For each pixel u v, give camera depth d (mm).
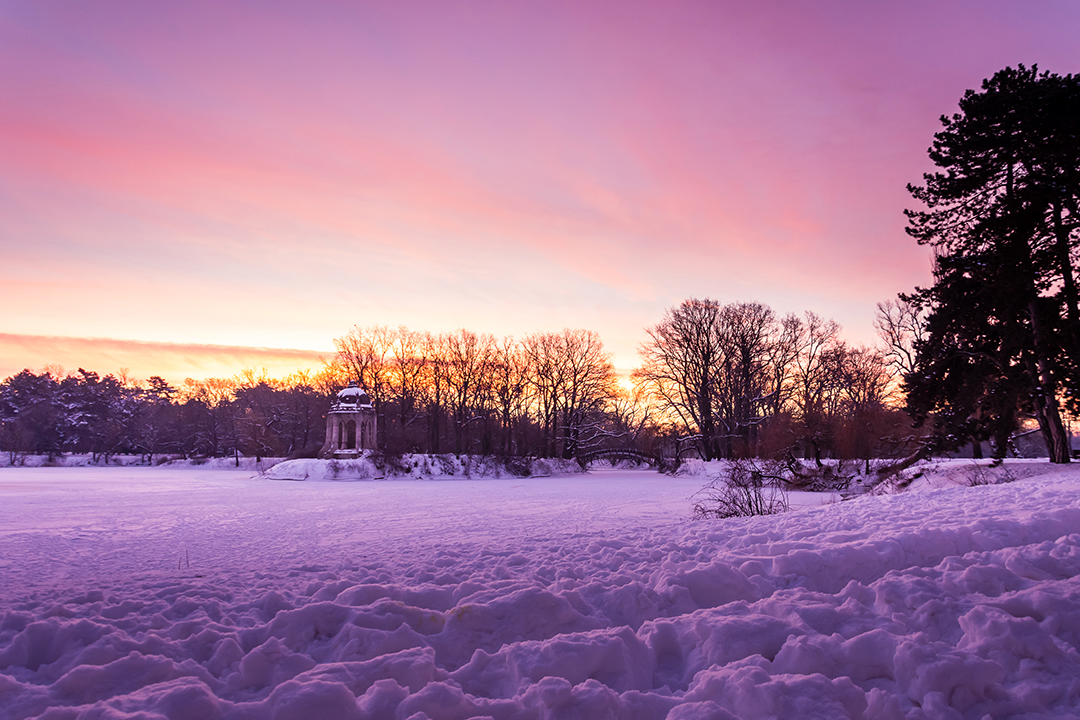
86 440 113688
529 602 5305
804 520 11867
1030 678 3939
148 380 150000
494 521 22250
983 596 5082
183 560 14070
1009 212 25250
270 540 18078
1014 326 26047
